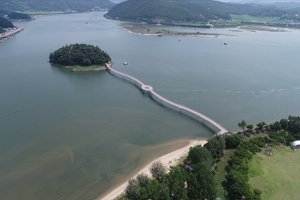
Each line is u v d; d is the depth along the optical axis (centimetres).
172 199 8231
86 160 11412
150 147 12462
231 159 10606
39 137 13125
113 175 10500
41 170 10769
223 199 8844
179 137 13388
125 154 11869
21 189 9756
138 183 8812
